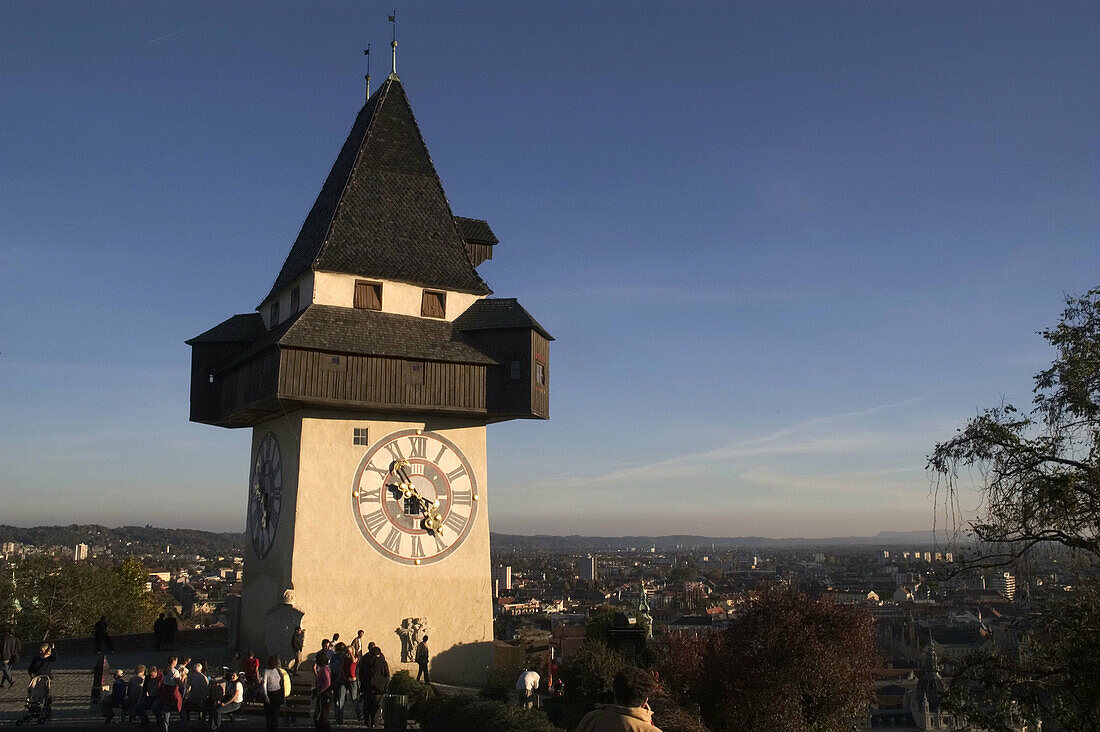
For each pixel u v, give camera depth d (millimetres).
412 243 38406
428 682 32656
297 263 38812
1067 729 20281
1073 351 21109
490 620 36125
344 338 34281
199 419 38781
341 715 27625
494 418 37719
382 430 35625
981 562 21656
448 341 36781
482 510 36875
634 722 8477
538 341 37469
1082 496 20172
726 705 33438
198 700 25875
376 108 40875
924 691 108125
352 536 34469
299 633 32312
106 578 87062
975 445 21359
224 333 39906
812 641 33344
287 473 35125
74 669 37406
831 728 32875
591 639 35281
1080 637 20141
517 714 22047
